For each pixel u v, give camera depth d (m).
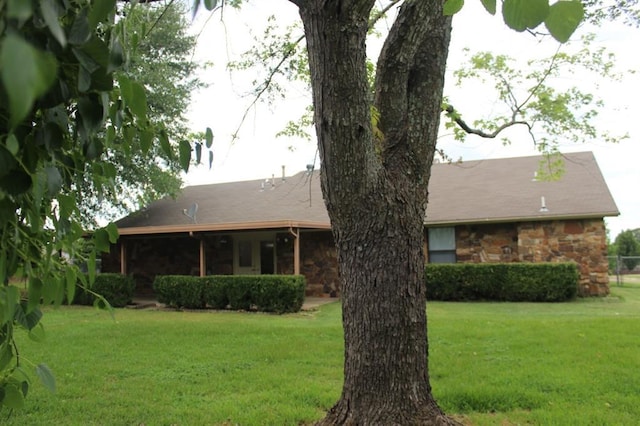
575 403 4.42
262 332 8.59
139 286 17.73
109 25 1.29
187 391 5.05
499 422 4.05
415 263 3.33
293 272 15.95
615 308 11.45
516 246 14.27
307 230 15.20
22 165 1.04
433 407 3.36
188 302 13.53
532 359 6.02
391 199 3.21
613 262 26.91
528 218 13.65
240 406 4.53
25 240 1.32
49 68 0.59
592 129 9.15
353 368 3.34
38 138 1.09
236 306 13.02
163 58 14.36
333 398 4.68
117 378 5.58
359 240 3.27
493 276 13.40
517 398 4.56
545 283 12.95
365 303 3.28
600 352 6.29
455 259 14.83
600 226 13.50
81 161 1.38
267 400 4.69
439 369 5.61
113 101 1.35
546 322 8.89
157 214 18.02
